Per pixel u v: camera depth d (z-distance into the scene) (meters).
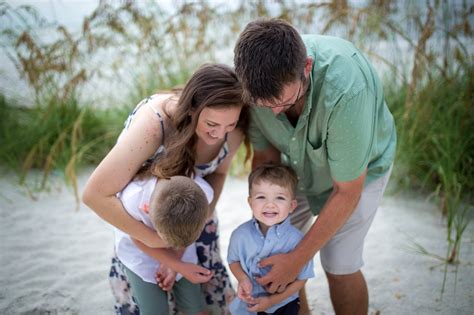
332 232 2.15
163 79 4.98
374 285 3.01
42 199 4.22
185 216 2.03
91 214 3.99
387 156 2.31
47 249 3.45
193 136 2.23
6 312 2.77
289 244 2.31
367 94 1.99
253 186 2.34
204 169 2.41
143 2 5.00
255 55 1.78
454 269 3.14
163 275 2.30
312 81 2.00
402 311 2.77
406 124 4.25
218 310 2.71
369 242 3.49
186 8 4.86
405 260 3.26
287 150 2.35
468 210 3.78
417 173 4.23
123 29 4.77
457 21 4.21
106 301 2.90
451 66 4.25
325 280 3.10
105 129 4.99
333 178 2.12
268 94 1.79
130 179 2.17
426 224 3.70
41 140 4.56
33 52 4.62
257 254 2.31
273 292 2.25
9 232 3.67
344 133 1.96
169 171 2.19
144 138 2.15
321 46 2.08
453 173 3.81
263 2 4.88
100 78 5.09
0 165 4.70
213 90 2.03
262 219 2.30
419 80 4.27
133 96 4.94
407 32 4.58
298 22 4.68
